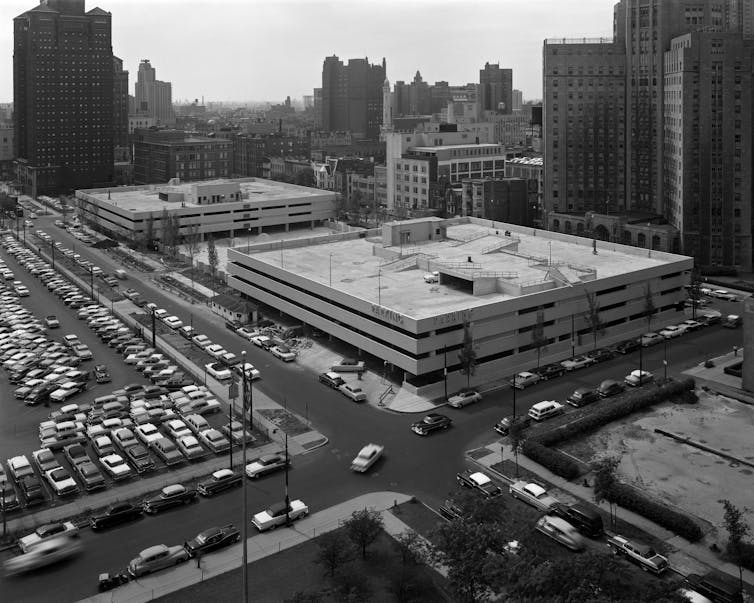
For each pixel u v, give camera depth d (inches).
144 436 4534.9
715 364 5743.1
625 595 2827.3
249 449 4414.4
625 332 6550.2
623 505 3708.2
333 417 4857.3
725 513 3491.6
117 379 5698.8
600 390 5147.6
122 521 3663.9
